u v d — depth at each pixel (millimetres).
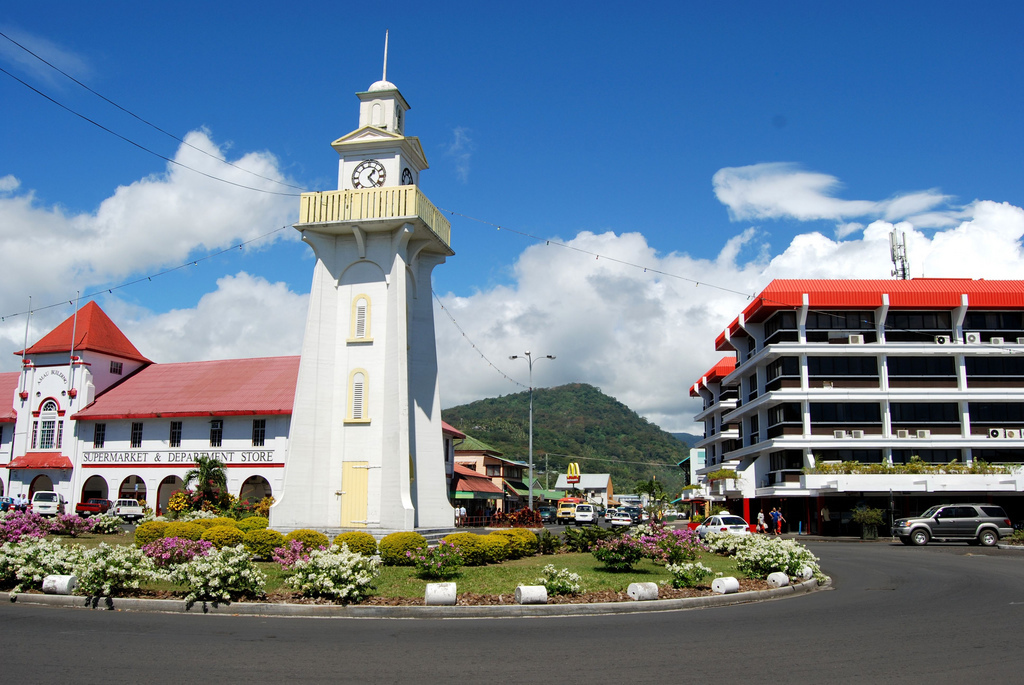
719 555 26422
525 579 18000
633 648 10992
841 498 47750
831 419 49750
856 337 49375
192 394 47875
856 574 22734
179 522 24172
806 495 47500
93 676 8984
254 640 11469
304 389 28625
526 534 25219
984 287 50750
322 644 11211
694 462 96375
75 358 49719
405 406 27781
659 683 8883
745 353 59281
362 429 28328
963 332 50031
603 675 9281
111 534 30766
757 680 9016
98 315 52469
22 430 49906
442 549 18766
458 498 60219
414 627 12969
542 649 10914
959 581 20203
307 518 27812
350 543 21359
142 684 8633
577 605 14805
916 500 47562
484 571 19672
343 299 29609
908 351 48938
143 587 16344
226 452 44750
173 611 14617
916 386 49781
